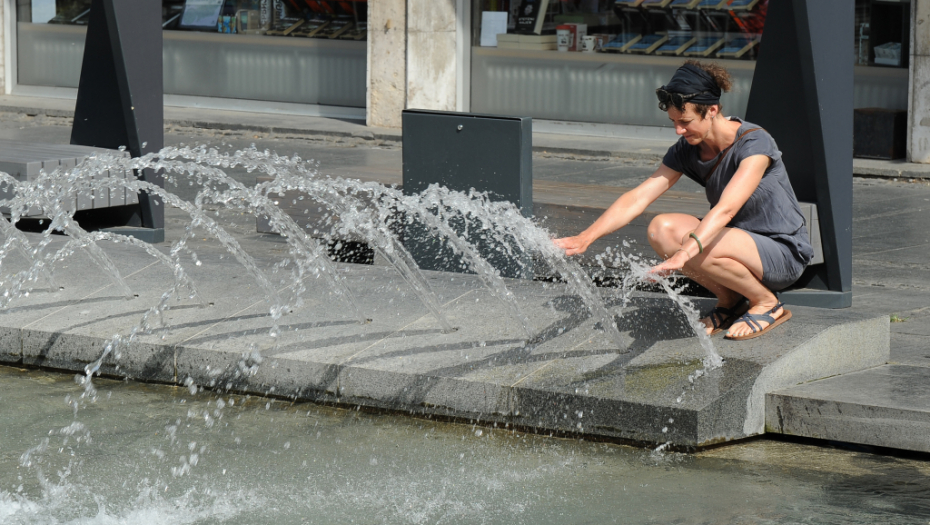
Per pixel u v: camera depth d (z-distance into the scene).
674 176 5.64
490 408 5.05
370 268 6.83
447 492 4.40
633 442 4.82
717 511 4.19
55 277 6.69
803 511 4.19
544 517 4.15
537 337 5.53
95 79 8.59
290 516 4.19
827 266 6.64
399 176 8.46
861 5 14.06
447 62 16.55
